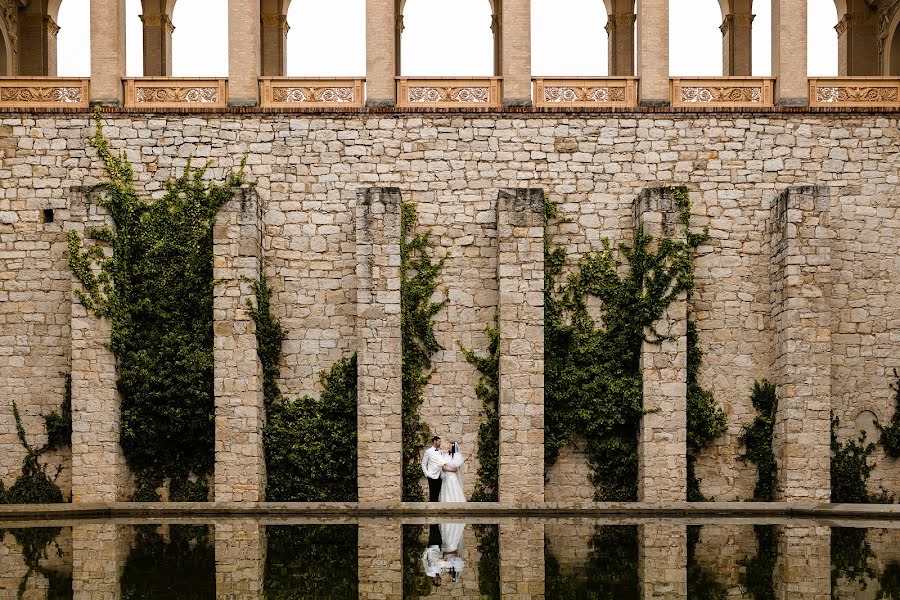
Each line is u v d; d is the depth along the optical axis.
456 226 32.59
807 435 30.64
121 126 32.75
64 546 23.72
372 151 32.81
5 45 37.72
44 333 32.44
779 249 31.56
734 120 33.03
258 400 30.92
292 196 32.69
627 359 31.55
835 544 24.28
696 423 31.86
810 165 32.97
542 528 27.03
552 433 31.62
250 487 30.47
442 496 30.55
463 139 32.84
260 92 33.06
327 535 25.50
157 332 31.45
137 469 31.64
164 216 32.06
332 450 31.50
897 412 32.59
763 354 32.38
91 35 32.81
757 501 31.81
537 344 30.58
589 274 32.25
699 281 32.56
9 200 32.66
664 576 20.06
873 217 32.97
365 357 30.56
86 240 31.23
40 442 32.22
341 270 32.53
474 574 20.23
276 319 32.25
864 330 32.75
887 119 33.09
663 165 32.88
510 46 33.12
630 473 31.72
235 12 32.97
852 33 39.69
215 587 19.00
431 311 32.12
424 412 31.94
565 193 32.75
